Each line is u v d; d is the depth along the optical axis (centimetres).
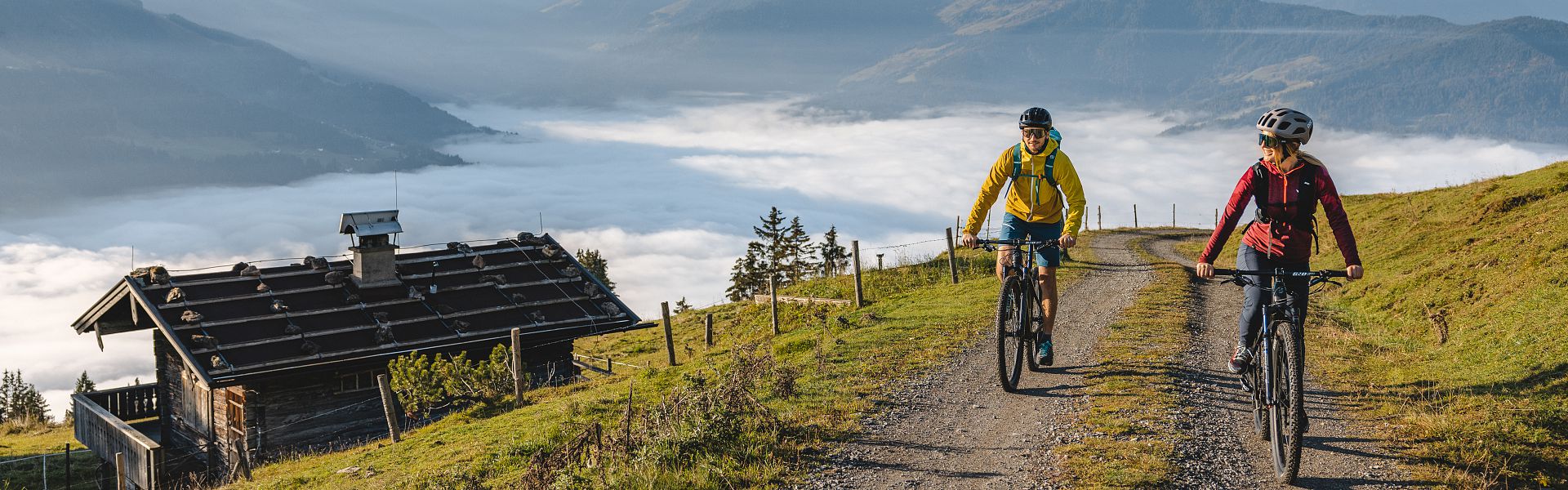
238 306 2273
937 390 943
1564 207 1742
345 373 2208
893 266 2886
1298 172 648
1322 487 634
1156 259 2762
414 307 2398
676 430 785
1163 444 720
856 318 1741
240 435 2136
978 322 1398
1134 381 923
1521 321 1098
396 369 1988
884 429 811
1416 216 2519
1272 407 657
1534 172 2578
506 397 1895
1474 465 653
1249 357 717
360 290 2408
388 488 1024
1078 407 844
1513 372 900
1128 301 1628
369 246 2408
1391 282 1697
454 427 1526
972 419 828
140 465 1967
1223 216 687
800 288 2791
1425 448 693
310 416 2166
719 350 2038
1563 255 1318
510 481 871
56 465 2458
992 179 908
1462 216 2238
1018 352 917
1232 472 669
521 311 2475
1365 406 836
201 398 2334
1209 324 1348
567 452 816
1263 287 686
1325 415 818
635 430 845
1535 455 662
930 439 773
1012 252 921
